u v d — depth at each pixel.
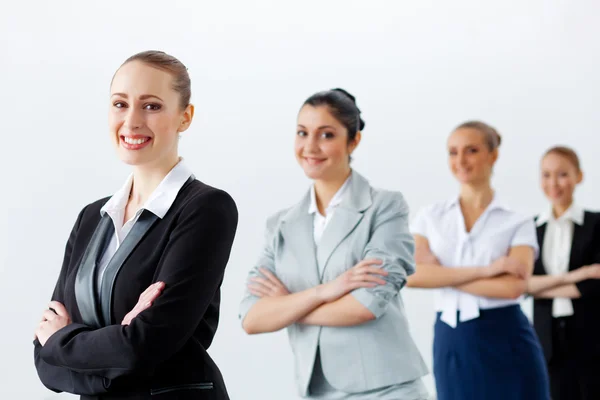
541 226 4.66
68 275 2.08
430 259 3.85
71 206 4.46
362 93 5.17
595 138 5.73
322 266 2.87
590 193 5.84
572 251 4.52
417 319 5.21
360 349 2.75
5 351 4.33
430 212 3.95
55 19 4.50
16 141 4.41
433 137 5.30
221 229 1.98
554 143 5.63
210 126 4.80
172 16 4.74
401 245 2.82
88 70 4.54
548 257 4.59
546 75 5.60
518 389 3.71
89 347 1.88
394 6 5.23
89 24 4.56
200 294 1.92
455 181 5.28
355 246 2.83
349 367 2.76
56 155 4.46
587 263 4.50
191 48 4.78
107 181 4.51
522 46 5.55
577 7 5.61
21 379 4.33
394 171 5.24
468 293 3.77
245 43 4.88
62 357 1.92
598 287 4.37
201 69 4.80
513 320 3.75
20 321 4.35
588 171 5.86
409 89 5.26
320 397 2.84
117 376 1.87
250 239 4.82
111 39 4.60
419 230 3.94
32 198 4.42
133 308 1.92
